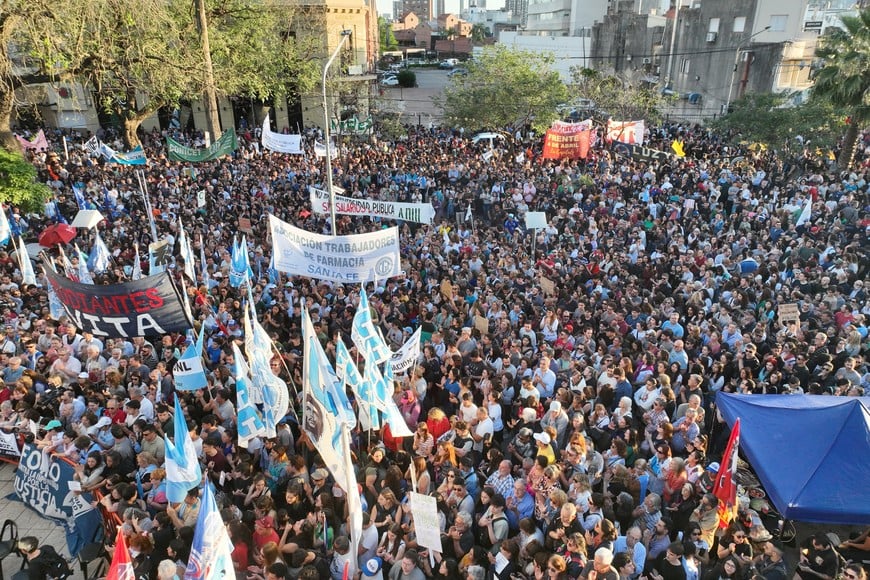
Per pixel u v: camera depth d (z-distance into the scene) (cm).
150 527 712
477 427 869
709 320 1241
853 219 1845
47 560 696
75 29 2005
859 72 2531
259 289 1391
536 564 605
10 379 1058
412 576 632
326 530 691
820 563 667
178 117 4609
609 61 5903
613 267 1508
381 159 2984
